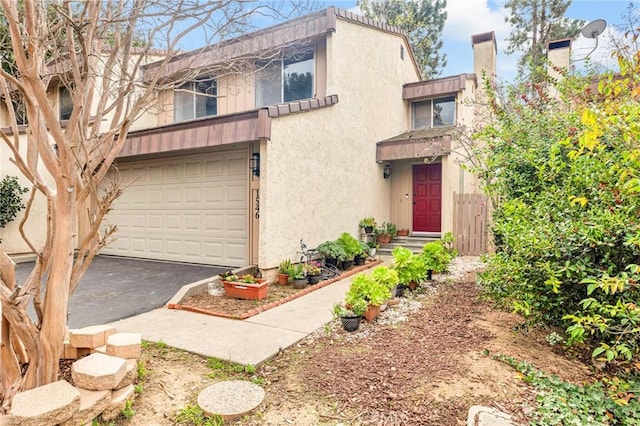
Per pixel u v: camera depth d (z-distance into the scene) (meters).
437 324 4.88
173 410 2.98
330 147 9.35
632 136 2.65
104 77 3.34
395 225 12.28
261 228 7.39
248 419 2.88
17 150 2.68
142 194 9.95
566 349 4.13
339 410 2.97
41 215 10.26
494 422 2.71
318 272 7.58
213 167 8.73
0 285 2.68
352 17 10.04
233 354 3.97
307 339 4.51
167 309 5.70
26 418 2.30
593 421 2.80
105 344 3.48
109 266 8.88
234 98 10.71
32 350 2.85
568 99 5.93
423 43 24.84
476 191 11.83
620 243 3.15
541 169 4.13
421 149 10.88
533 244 3.54
